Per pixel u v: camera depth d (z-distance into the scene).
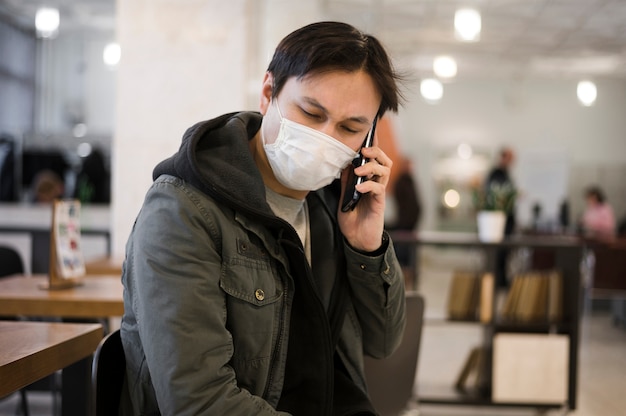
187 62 4.69
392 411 2.04
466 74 12.41
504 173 8.87
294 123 1.22
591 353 5.78
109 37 10.80
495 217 4.32
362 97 1.21
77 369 1.78
